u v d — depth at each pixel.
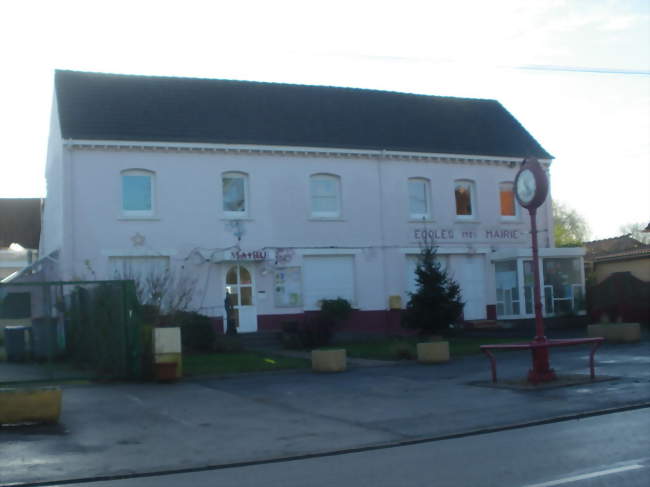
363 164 29.06
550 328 29.94
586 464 8.39
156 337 16.92
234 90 29.94
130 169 25.50
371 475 8.45
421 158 30.00
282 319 27.11
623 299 31.02
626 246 43.34
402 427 11.52
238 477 8.79
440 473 8.34
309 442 10.67
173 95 28.42
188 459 9.80
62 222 24.62
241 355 22.11
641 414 11.75
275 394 15.05
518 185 15.62
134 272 25.09
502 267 30.80
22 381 15.90
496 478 7.93
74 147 24.77
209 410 13.30
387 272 28.98
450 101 34.44
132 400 14.34
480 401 13.46
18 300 22.75
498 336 27.16
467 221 30.73
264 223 27.20
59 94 26.50
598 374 15.98
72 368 17.67
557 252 30.58
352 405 13.62
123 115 26.36
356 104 31.83
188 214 26.09
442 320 25.05
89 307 17.61
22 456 10.00
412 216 29.81
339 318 27.47
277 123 28.77
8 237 38.53
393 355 21.17
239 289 26.72
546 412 12.04
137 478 8.95
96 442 10.83
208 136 26.62
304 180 27.97
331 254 28.11
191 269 25.95
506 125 34.03
